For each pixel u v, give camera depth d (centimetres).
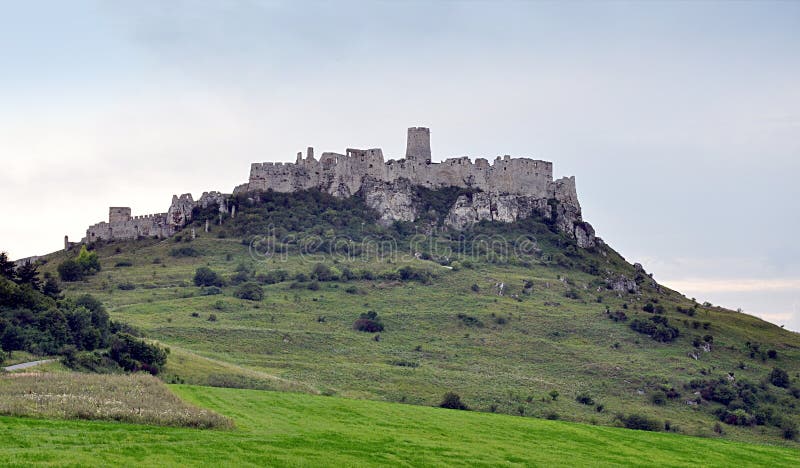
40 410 8544
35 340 13638
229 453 7562
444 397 15238
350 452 8050
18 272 17225
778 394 19575
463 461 8100
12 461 6700
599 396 18025
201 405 10006
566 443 9569
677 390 18838
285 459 7519
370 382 16812
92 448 7325
